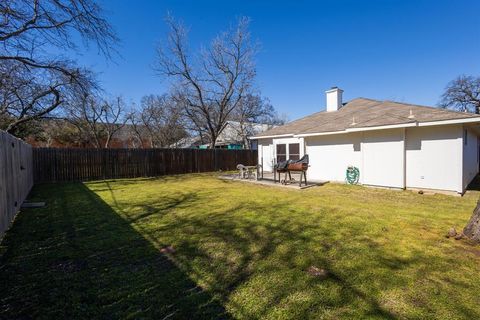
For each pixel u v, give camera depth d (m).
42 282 2.69
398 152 8.83
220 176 14.16
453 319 2.07
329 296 2.40
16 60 7.80
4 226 4.10
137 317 2.11
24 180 7.13
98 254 3.45
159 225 4.80
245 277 2.78
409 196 7.66
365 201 6.93
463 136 8.05
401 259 3.22
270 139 15.29
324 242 3.83
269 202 6.86
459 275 2.80
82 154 12.49
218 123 23.34
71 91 9.93
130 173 13.87
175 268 3.01
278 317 2.10
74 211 5.99
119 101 27.06
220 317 2.11
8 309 2.21
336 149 10.85
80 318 2.10
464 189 8.48
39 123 15.63
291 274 2.83
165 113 29.50
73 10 5.94
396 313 2.15
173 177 14.00
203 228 4.58
